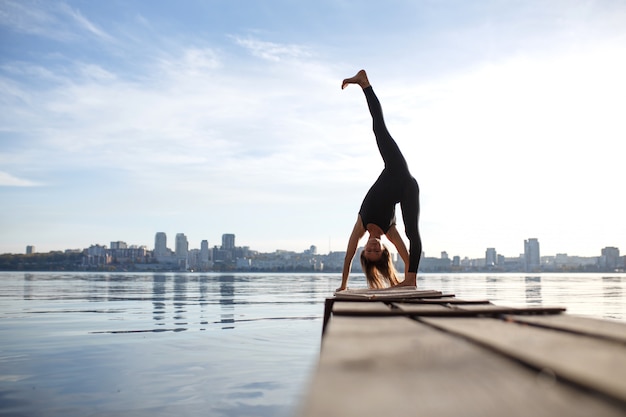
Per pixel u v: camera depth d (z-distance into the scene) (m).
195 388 6.27
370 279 5.69
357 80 6.06
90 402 5.57
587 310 18.94
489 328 1.96
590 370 1.07
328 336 1.77
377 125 5.86
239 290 36.47
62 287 40.56
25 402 5.58
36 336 11.02
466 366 1.21
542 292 34.09
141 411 5.25
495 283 56.81
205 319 14.90
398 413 0.82
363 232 5.83
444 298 4.07
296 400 5.72
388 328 2.02
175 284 49.53
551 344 1.49
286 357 8.45
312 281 62.94
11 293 30.64
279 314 16.66
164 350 9.16
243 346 9.64
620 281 71.75
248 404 5.52
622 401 0.85
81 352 8.91
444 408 0.84
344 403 0.88
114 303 22.11
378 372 1.15
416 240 5.39
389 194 5.61
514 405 0.86
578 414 0.79
